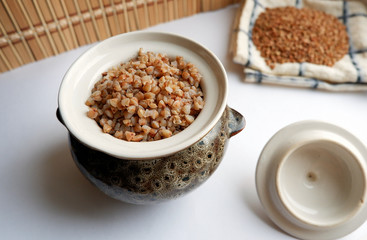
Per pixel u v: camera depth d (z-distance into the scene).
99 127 0.28
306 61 0.44
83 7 0.44
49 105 0.42
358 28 0.47
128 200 0.30
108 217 0.34
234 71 0.45
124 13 0.47
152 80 0.29
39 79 0.45
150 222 0.33
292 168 0.33
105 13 0.46
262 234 0.33
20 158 0.37
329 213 0.32
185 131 0.27
